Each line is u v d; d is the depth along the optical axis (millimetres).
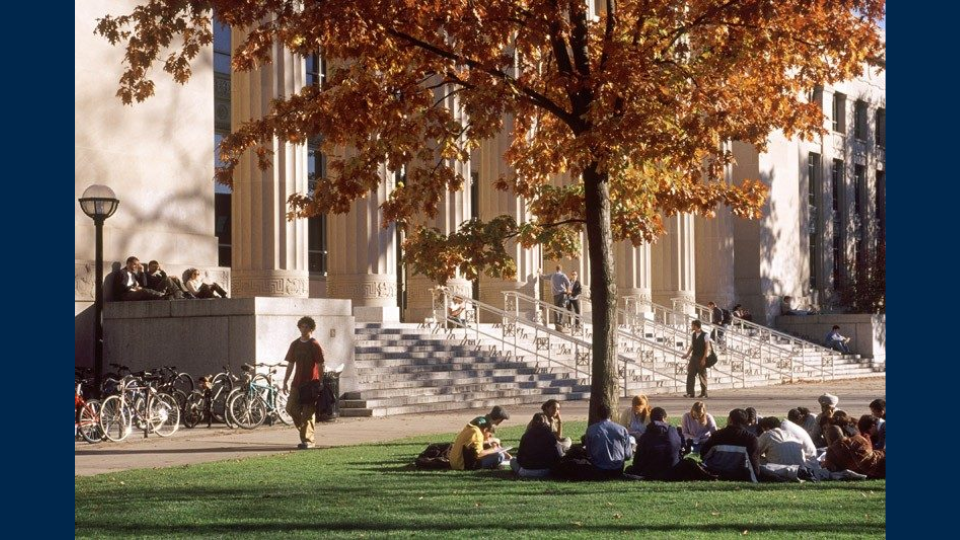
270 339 22094
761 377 36812
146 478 13531
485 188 36938
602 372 15891
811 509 11117
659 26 16859
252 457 15898
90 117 23703
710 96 16453
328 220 30906
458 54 16750
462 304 30891
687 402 26938
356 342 26078
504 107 16297
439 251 16906
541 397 27391
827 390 32625
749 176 49406
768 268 49938
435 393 25062
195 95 25734
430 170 18250
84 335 23156
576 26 16250
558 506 11312
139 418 18828
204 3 15938
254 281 27141
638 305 41562
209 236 25844
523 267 36812
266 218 27219
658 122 15344
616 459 13445
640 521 10406
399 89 16344
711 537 9617
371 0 14938
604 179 16203
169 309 22688
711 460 13461
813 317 48781
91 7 23797
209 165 25953
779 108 18359
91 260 23406
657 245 44344
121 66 24234
